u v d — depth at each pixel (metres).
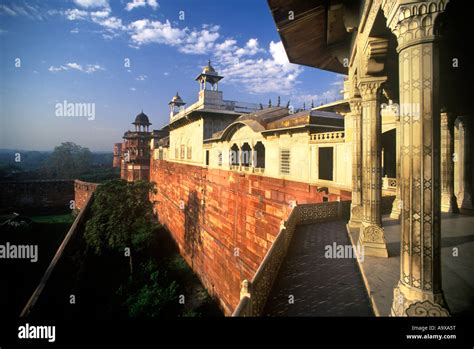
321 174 13.48
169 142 38.00
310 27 8.30
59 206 49.12
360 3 6.45
